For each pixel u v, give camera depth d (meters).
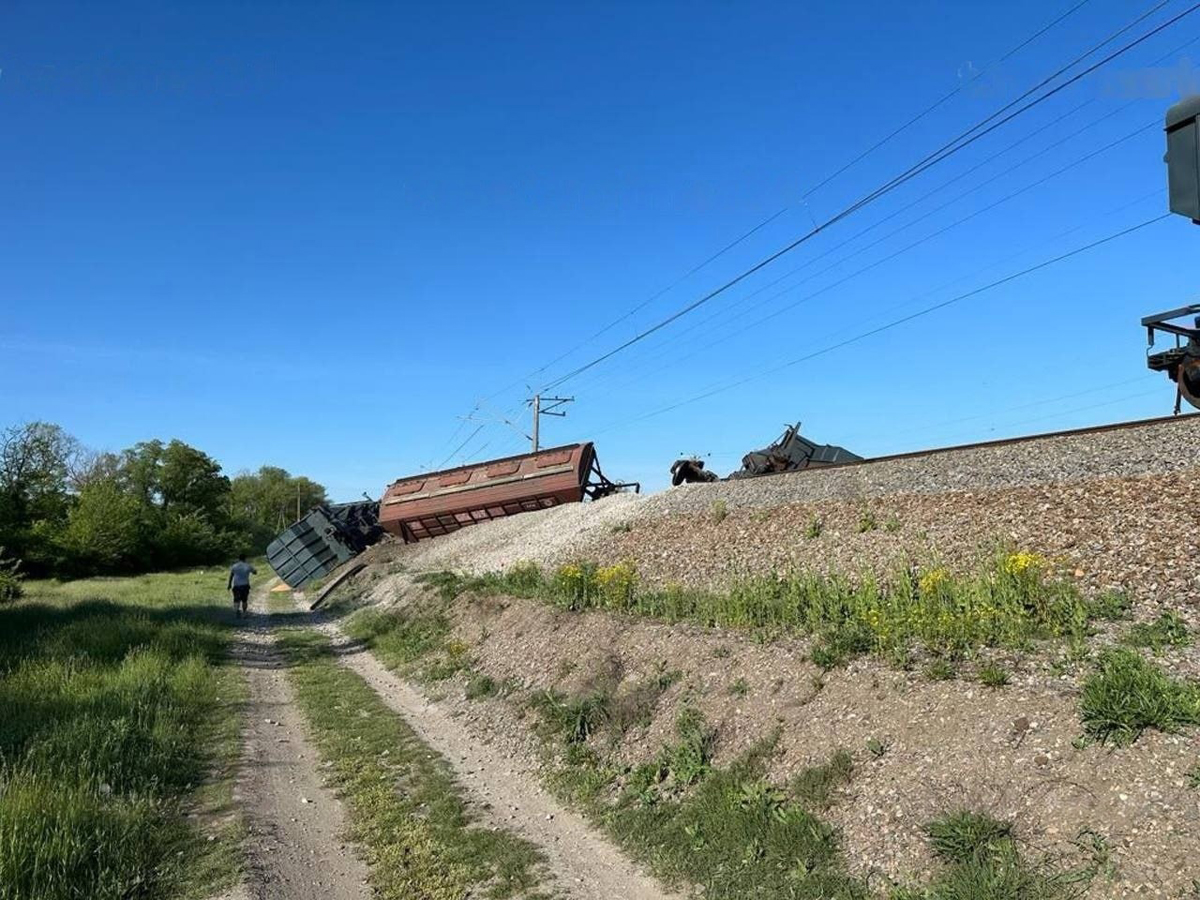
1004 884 4.50
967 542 9.88
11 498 56.75
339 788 8.41
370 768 9.04
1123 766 4.80
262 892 5.87
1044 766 5.11
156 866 6.32
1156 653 6.03
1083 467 10.76
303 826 7.30
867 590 8.59
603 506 22.72
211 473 89.88
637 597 12.21
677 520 16.70
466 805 7.85
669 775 7.46
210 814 7.56
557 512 25.58
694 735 7.62
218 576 54.72
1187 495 8.67
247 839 6.88
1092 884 4.30
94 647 14.75
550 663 11.36
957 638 6.92
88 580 50.19
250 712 11.88
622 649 10.24
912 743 5.95
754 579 10.84
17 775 7.04
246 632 22.12
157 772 8.43
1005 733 5.51
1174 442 10.52
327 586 31.77
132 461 85.75
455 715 11.56
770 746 6.93
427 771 8.93
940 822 5.14
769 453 22.89
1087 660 6.11
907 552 10.35
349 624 22.61
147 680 12.06
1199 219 3.50
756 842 5.92
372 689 13.84
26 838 5.85
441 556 27.03
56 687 11.52
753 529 13.95
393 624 19.34
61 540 55.34
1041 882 4.44
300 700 12.89
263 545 102.88
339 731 10.82
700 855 6.11
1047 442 12.45
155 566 67.06
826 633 7.96
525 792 8.26
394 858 6.54
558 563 18.03
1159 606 7.00
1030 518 9.74
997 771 5.29
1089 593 7.63
